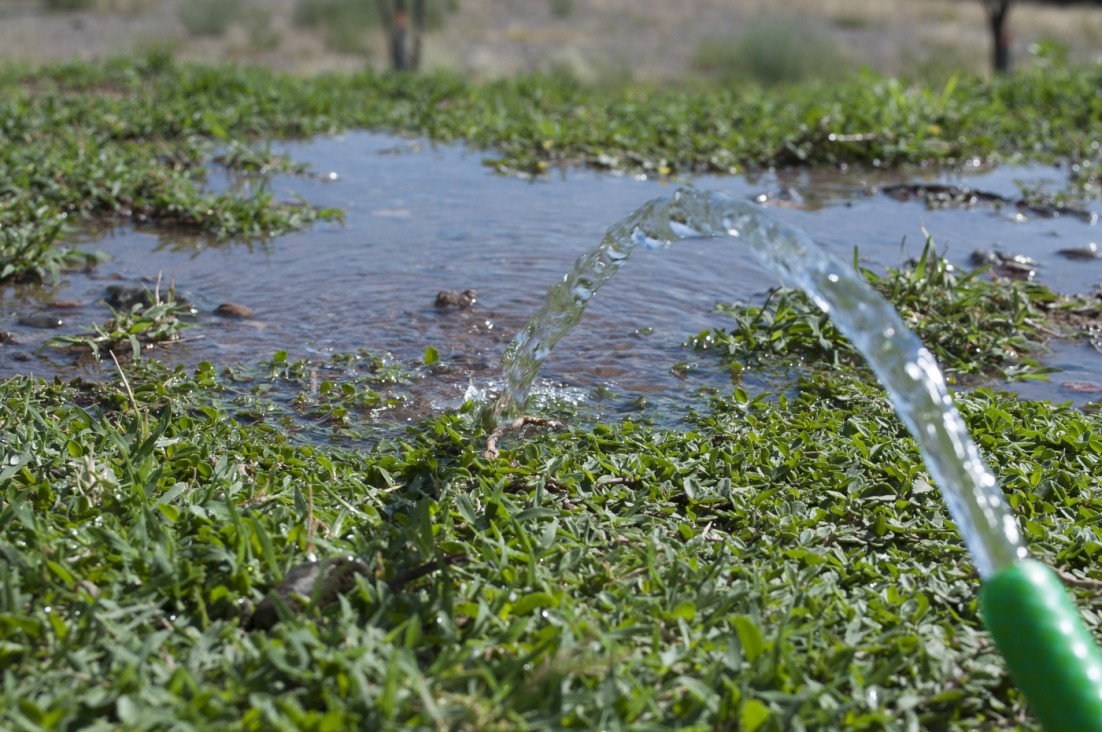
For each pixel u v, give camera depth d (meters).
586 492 3.12
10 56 14.13
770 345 4.35
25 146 7.56
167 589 2.47
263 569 2.60
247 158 7.55
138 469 3.00
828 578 2.71
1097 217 6.66
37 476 2.98
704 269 5.41
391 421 3.68
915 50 17.66
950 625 2.51
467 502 2.91
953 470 2.22
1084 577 2.75
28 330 4.48
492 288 5.05
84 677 2.17
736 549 2.83
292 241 5.87
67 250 5.34
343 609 2.39
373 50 16.91
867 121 8.59
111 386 3.80
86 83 10.71
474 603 2.47
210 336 4.45
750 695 2.20
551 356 4.28
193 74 10.91
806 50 15.30
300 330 4.52
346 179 7.43
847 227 6.36
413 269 5.34
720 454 3.31
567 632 2.32
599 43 19.19
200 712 2.07
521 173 7.64
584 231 6.11
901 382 2.27
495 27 21.19
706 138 8.41
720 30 21.14
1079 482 3.18
